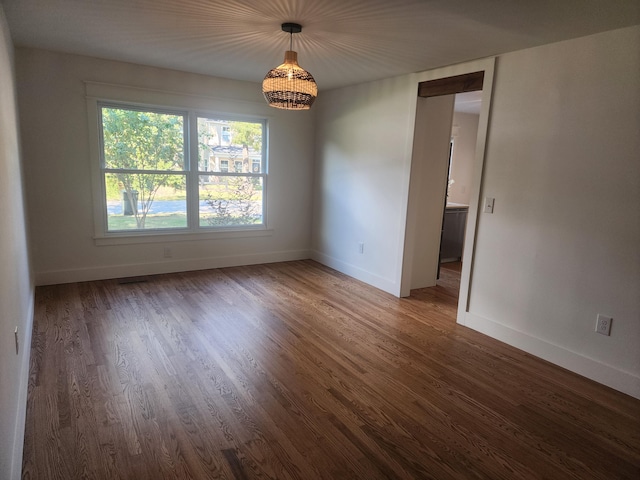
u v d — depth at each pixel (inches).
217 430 81.0
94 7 100.2
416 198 163.9
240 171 203.2
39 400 88.0
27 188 153.0
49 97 152.9
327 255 216.5
